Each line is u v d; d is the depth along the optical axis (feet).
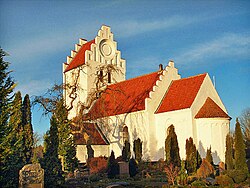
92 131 176.35
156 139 159.74
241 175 98.99
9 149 83.51
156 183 112.57
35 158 113.19
